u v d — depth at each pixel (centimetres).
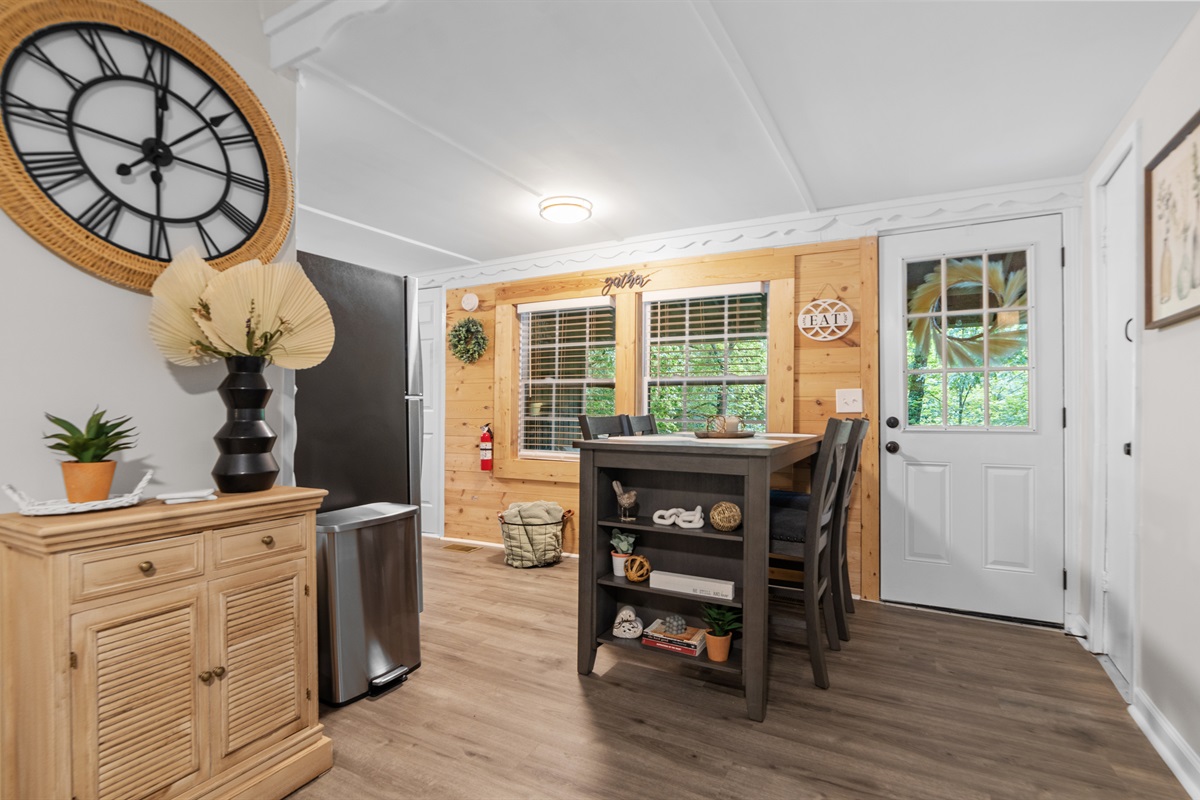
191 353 176
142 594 139
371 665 227
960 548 325
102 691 132
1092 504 278
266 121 201
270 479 177
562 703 220
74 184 158
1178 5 174
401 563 241
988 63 206
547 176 307
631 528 235
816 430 360
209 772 152
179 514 144
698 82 219
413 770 179
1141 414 209
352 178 309
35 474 152
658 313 422
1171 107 195
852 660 260
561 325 466
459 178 309
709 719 209
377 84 221
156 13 175
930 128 255
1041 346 311
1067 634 294
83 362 161
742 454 211
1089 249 289
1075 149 273
